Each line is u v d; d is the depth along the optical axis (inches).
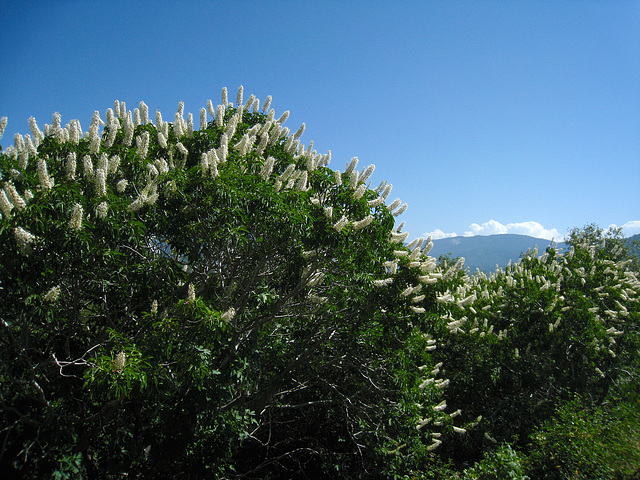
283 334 338.3
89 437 229.6
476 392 502.9
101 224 188.1
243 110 319.6
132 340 203.9
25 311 208.7
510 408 501.4
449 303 325.1
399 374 343.0
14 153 227.3
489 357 512.7
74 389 252.4
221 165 230.7
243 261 277.7
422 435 358.9
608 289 601.3
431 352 486.9
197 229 231.8
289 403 407.5
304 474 371.6
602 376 533.6
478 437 454.9
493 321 573.0
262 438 421.7
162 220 225.6
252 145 274.5
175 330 195.9
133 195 245.3
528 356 535.5
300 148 319.0
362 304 292.8
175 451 231.9
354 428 373.4
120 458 256.7
